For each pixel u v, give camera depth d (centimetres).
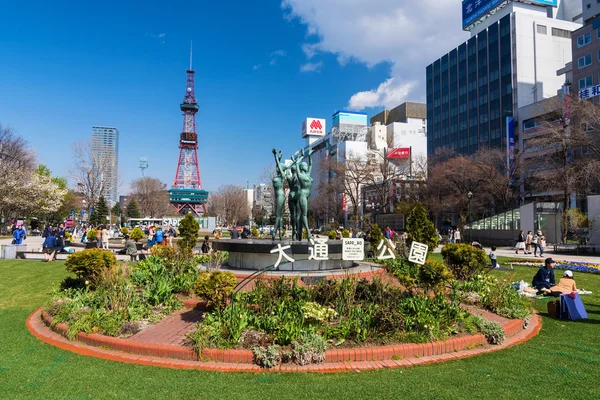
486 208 5231
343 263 1340
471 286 1105
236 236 2736
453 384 555
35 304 1061
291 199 1401
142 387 543
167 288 961
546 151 4175
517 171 4338
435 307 788
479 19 7469
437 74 8312
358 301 907
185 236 1828
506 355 683
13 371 601
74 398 509
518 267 1914
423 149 10112
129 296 880
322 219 8444
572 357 673
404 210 4925
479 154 4794
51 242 1917
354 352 650
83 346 722
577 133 3403
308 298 852
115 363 638
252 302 822
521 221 3506
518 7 6806
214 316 761
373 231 1956
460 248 1267
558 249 2908
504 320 881
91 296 907
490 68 6894
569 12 7000
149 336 749
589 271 1752
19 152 4734
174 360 652
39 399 505
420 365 634
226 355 643
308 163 1408
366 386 547
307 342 652
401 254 1538
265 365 616
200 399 507
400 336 708
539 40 6425
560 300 970
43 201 5031
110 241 3164
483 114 7006
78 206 7356
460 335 747
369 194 7169
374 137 9931
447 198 4903
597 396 517
